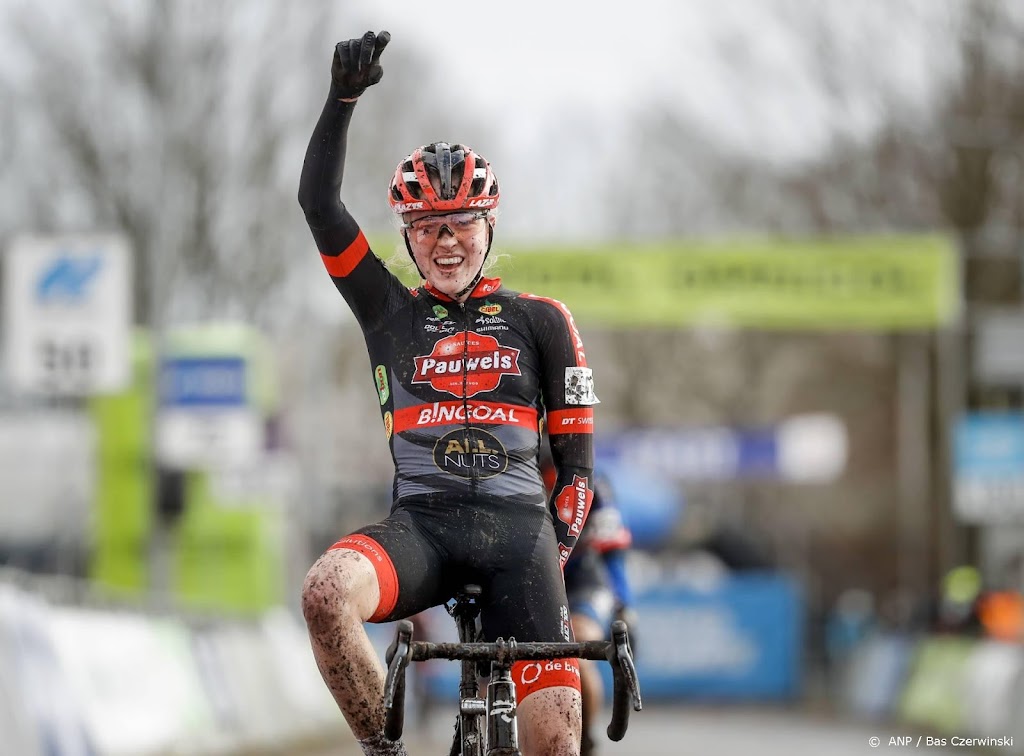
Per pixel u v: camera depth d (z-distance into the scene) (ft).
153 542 155.63
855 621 217.36
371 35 41.47
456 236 43.04
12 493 197.98
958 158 249.14
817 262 181.78
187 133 229.66
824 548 370.94
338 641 38.75
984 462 184.03
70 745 89.71
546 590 42.09
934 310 181.88
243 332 154.20
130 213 241.76
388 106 302.66
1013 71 247.91
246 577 184.65
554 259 180.86
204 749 111.65
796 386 390.42
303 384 239.50
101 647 99.81
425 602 41.83
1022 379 197.77
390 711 36.11
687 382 403.75
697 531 225.56
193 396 152.05
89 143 241.35
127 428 178.29
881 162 260.83
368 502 231.71
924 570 289.53
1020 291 252.21
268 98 244.63
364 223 293.23
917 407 294.25
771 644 204.13
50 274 122.31
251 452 153.89
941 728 147.33
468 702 38.88
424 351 43.39
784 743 140.87
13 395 201.16
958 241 241.55
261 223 253.03
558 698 41.78
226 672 122.83
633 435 240.12
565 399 43.65
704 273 181.98
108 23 229.66
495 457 42.68
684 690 203.00
